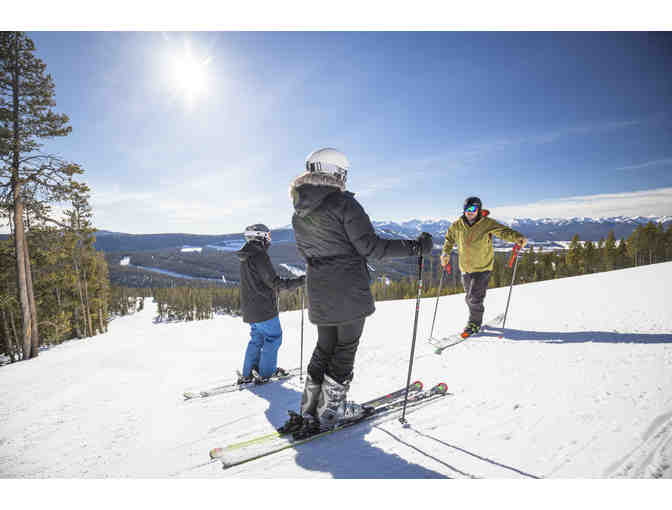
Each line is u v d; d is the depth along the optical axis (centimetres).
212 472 153
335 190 173
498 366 280
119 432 215
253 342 304
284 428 185
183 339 646
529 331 396
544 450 148
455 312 649
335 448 164
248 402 251
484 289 404
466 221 404
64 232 1555
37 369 481
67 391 322
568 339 341
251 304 293
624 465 130
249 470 151
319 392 190
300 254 189
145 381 345
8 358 2145
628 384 209
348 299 171
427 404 212
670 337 308
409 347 390
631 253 5672
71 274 2177
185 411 242
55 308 2134
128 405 268
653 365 239
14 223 1309
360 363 340
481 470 138
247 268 294
